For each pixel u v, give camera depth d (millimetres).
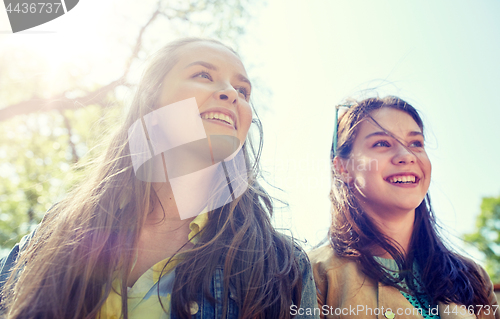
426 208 1211
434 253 1154
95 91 2463
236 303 792
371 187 1158
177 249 859
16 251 968
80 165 1156
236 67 940
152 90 947
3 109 2895
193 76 890
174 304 741
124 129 1005
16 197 3174
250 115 921
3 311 840
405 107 1240
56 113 2967
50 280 768
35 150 3125
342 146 1264
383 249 1136
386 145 1187
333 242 1183
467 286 1136
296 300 858
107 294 747
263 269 854
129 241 832
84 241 828
